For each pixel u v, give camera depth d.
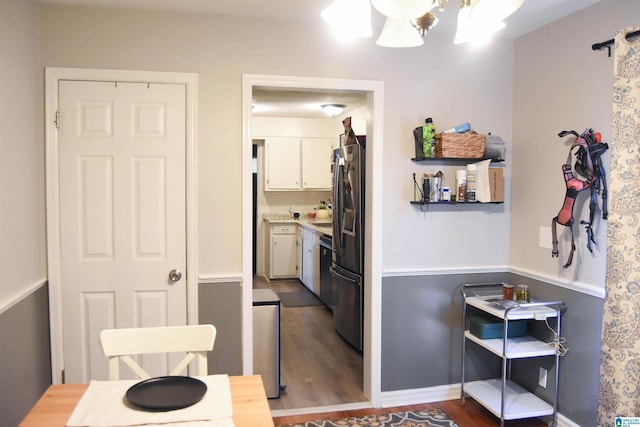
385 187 3.13
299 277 6.92
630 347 2.22
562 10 2.71
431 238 3.22
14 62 2.31
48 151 2.68
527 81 3.14
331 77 3.02
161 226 2.84
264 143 6.91
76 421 1.39
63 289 2.75
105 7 2.72
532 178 3.10
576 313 2.73
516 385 3.23
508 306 2.80
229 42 2.88
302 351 4.19
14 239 2.29
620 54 2.27
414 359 3.24
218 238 2.91
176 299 2.87
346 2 1.33
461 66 3.20
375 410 3.12
